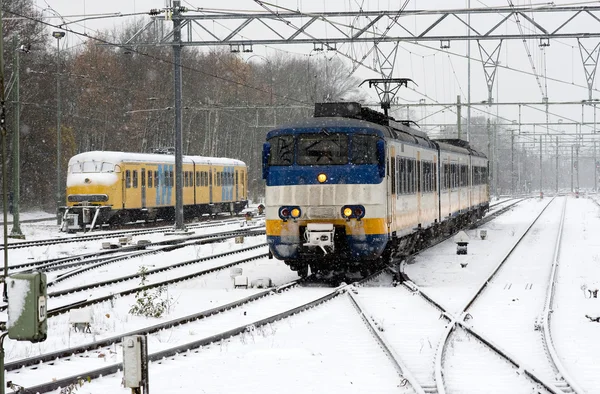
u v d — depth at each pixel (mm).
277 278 22297
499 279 21188
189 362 11328
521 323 14461
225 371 10789
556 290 18953
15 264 25062
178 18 31828
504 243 32781
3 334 7582
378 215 20062
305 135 20375
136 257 27938
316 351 12062
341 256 20297
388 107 30875
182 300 17984
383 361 11352
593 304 16766
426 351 11945
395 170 21922
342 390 9789
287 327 14164
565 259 26266
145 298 17250
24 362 10914
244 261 26344
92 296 18578
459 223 38250
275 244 20484
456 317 14156
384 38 30297
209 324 14484
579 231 39781
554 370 10531
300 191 20266
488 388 9766
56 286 20719
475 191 41688
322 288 19781
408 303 16812
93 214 41719
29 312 7305
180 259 27203
